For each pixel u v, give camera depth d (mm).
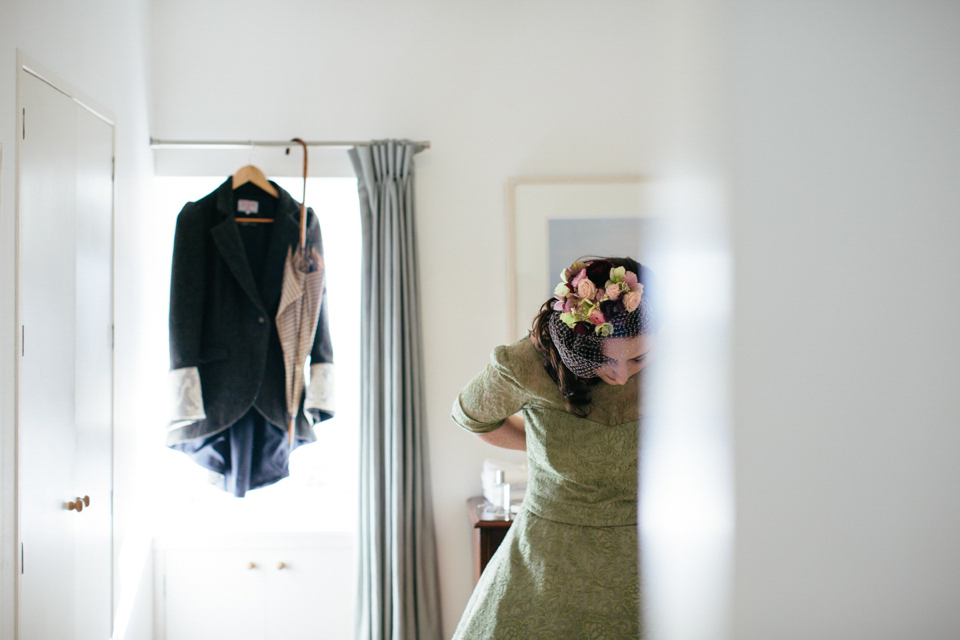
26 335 1501
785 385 158
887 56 147
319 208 2611
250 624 2281
